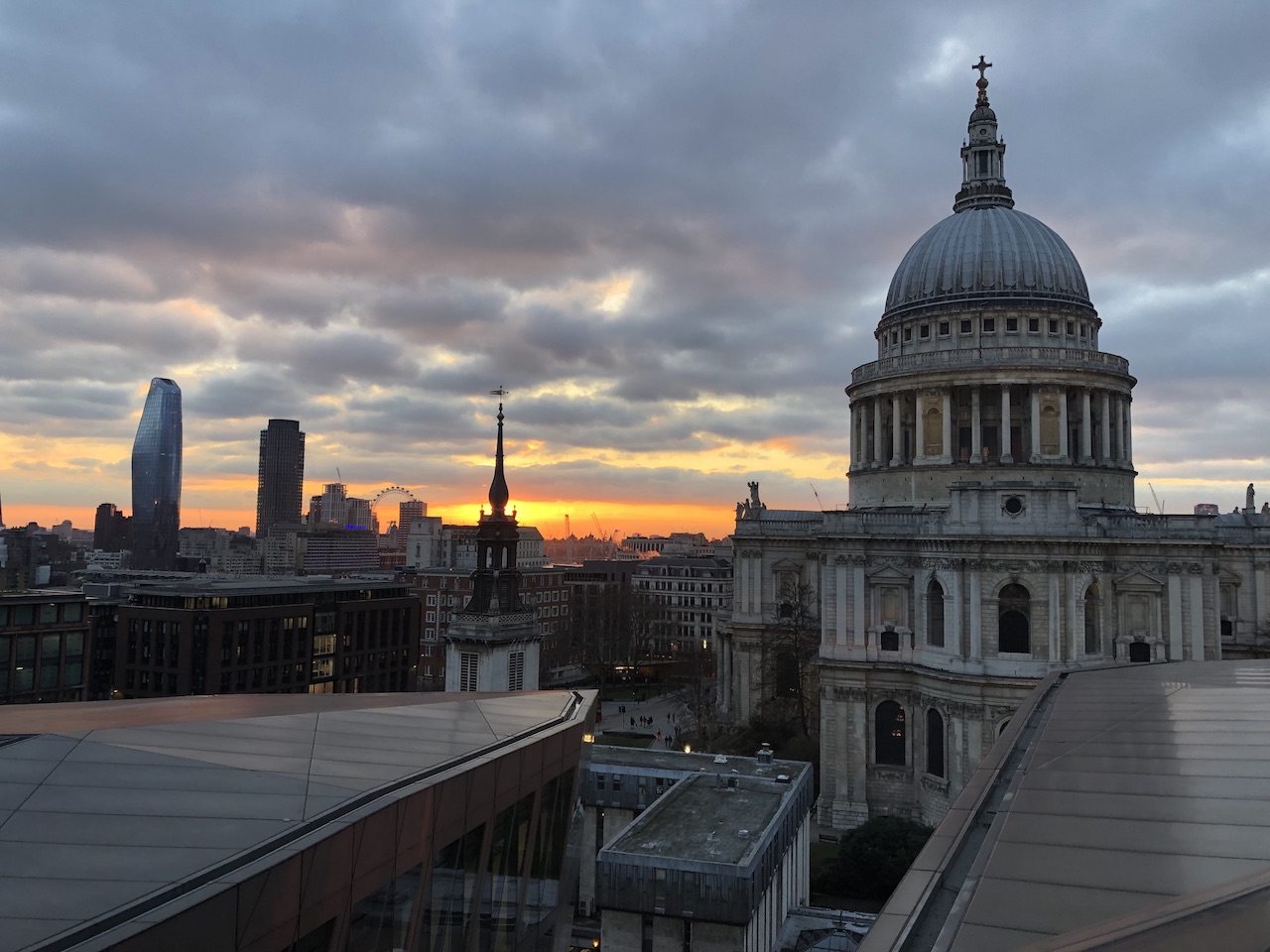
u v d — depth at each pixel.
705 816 56.59
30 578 187.50
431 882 23.56
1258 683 40.88
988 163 120.75
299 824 18.95
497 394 67.00
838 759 86.94
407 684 158.00
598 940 59.66
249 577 183.75
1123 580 81.75
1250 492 116.12
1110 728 31.31
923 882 17.27
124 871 15.80
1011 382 97.31
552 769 32.12
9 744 21.47
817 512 119.25
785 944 54.09
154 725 25.03
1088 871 17.02
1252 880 15.04
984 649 79.81
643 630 187.50
